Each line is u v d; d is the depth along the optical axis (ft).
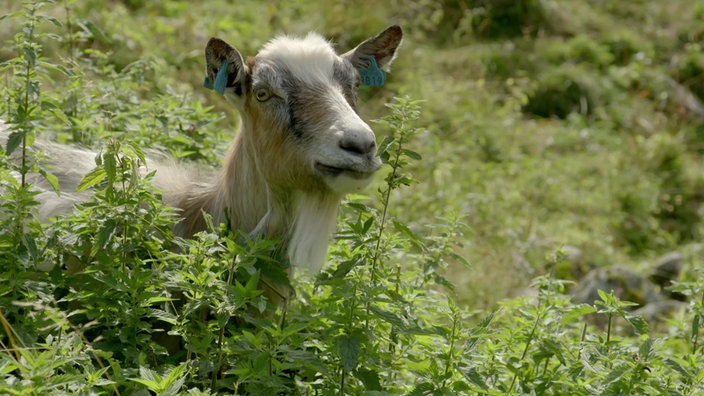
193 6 58.23
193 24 54.60
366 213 22.76
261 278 22.07
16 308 18.98
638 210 52.37
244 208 23.62
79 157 25.26
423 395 18.71
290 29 58.75
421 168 47.37
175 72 47.60
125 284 19.06
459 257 24.22
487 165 51.57
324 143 21.67
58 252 20.58
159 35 51.47
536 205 50.21
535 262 42.37
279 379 18.49
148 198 20.25
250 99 23.09
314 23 60.03
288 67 22.85
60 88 30.96
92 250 19.48
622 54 73.00
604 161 56.54
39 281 20.13
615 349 21.18
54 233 20.10
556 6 74.54
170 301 20.84
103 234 19.45
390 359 20.13
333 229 23.20
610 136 60.64
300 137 22.18
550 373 21.06
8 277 19.27
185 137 28.48
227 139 30.60
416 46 64.08
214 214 24.11
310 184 22.40
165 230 22.20
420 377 19.60
